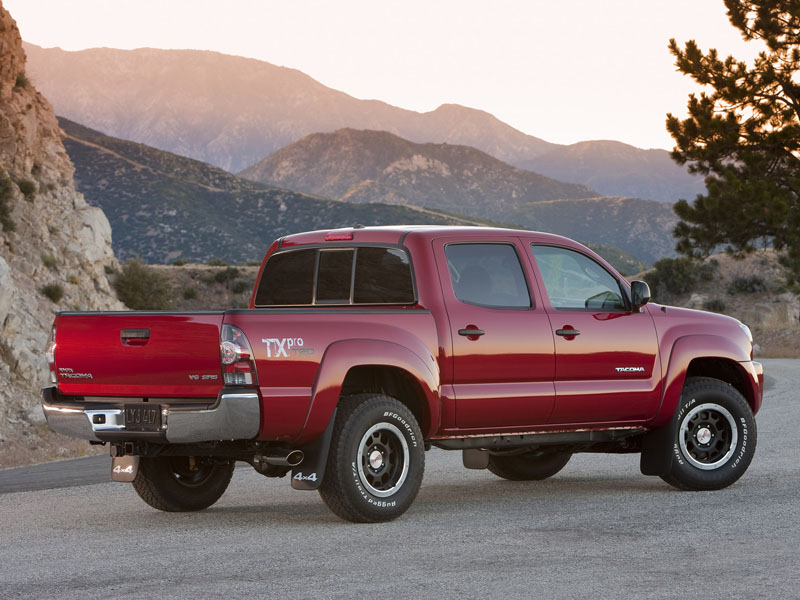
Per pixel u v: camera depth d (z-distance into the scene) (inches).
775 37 2071.9
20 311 1635.1
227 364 356.8
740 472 471.2
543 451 495.2
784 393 1240.8
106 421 379.9
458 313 412.2
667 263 5826.8
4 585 289.1
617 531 360.8
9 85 2137.1
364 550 332.5
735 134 2063.2
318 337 375.9
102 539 367.2
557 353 432.8
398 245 418.9
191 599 266.7
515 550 327.9
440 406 402.6
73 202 2246.6
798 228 1973.4
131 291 3385.8
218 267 5679.1
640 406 455.2
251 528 385.1
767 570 291.1
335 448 378.6
